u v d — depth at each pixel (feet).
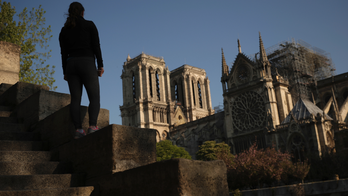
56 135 26.43
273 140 244.22
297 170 162.50
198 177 16.35
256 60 296.51
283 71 316.60
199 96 517.14
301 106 244.83
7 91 40.16
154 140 22.13
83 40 23.57
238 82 312.50
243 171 167.22
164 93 461.37
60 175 20.12
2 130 30.07
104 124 27.89
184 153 309.63
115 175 18.84
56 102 31.68
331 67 355.77
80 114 24.20
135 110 442.50
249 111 293.23
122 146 20.11
